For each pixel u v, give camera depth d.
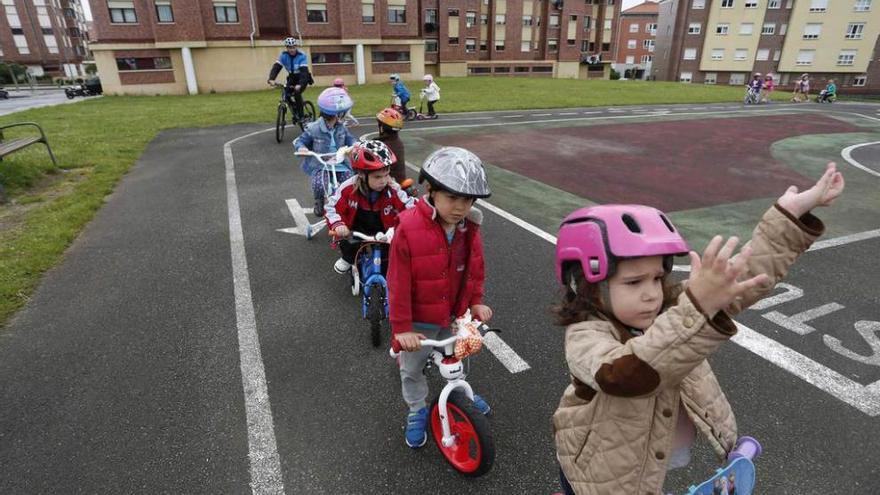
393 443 2.88
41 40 77.50
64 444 2.88
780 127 17.28
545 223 6.71
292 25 36.66
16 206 7.29
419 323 2.53
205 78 34.62
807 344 3.83
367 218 3.90
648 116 19.44
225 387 3.38
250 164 9.87
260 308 4.42
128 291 4.75
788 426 3.00
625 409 1.48
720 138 14.46
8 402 3.23
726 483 1.59
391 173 5.27
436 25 50.44
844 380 3.41
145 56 33.25
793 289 4.74
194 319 4.24
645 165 10.61
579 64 58.22
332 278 5.01
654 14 86.94
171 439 2.92
